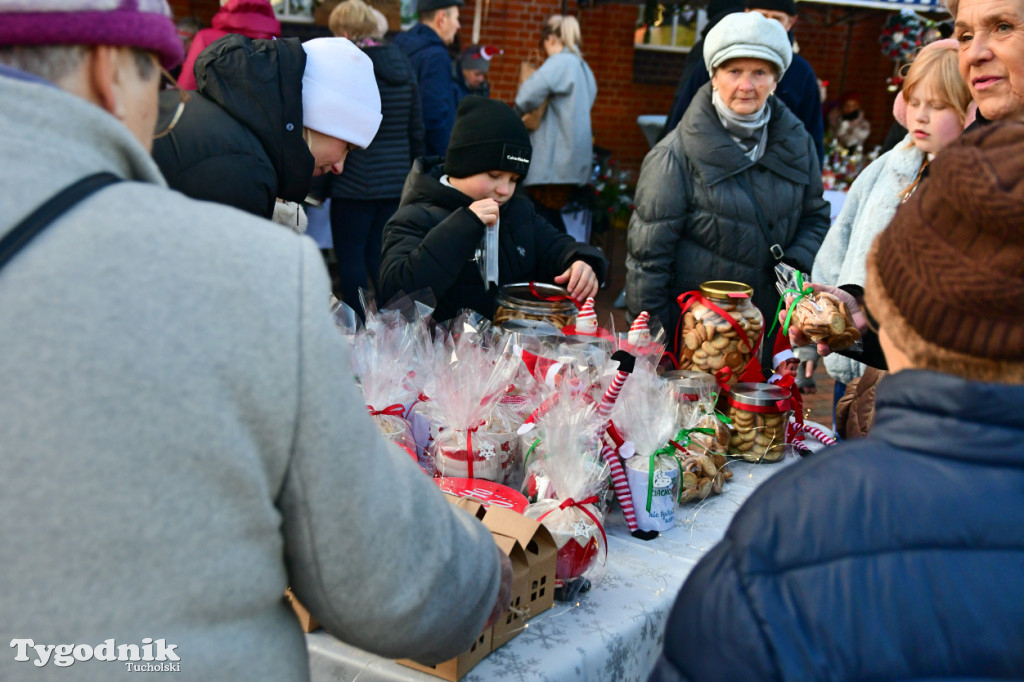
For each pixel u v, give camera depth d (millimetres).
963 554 726
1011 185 688
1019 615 699
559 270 2623
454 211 2389
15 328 650
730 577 759
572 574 1359
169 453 668
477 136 2398
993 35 2010
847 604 715
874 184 2691
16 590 653
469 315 2051
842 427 2221
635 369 1637
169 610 678
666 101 9414
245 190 1787
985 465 750
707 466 1730
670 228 2861
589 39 9008
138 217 700
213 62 1806
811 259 2998
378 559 778
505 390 1639
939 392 751
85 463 651
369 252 4562
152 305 676
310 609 825
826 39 9828
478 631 951
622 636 1303
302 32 7062
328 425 739
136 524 662
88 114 729
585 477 1386
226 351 692
